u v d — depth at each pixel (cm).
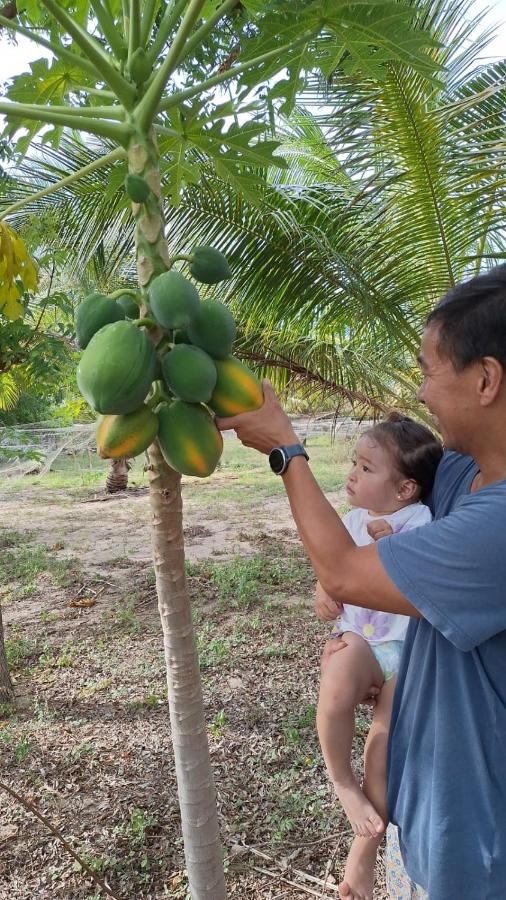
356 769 383
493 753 140
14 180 562
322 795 367
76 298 864
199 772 177
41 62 206
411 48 192
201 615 656
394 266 542
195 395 142
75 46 232
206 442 148
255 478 1614
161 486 160
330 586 147
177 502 163
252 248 546
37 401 1831
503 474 143
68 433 1866
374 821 210
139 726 453
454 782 144
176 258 161
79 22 237
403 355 656
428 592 134
